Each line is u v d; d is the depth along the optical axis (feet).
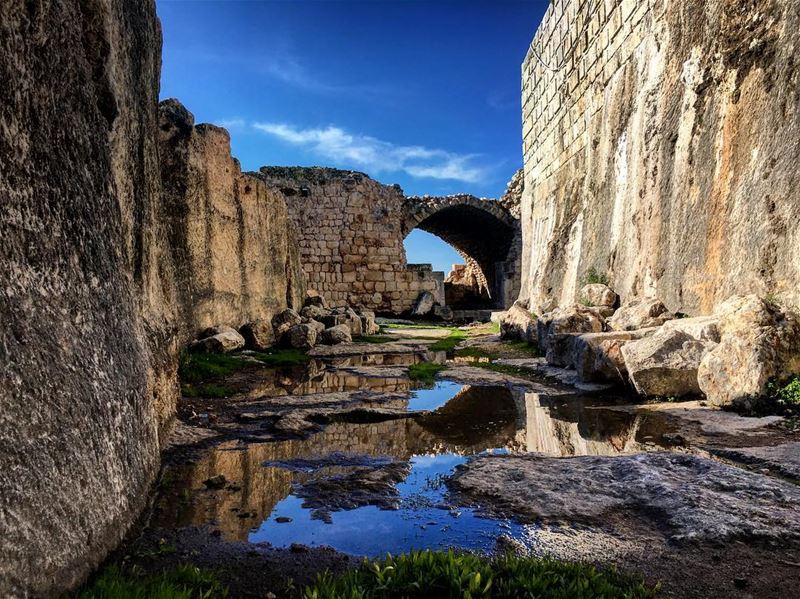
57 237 8.61
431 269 91.56
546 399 22.76
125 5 13.93
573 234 51.39
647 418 18.60
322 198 87.97
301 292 60.39
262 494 12.05
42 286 7.96
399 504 11.41
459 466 13.87
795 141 22.77
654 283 34.32
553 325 30.83
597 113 46.91
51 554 6.90
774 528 9.66
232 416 19.67
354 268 88.53
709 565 8.57
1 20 7.34
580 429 17.65
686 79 32.19
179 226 29.55
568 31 54.29
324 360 36.50
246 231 40.14
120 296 11.64
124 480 9.91
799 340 18.70
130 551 9.14
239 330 37.96
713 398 19.34
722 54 28.63
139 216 15.20
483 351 40.50
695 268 29.55
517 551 9.15
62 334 8.32
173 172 29.35
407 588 7.50
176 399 19.72
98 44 11.23
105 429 9.29
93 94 11.03
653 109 36.14
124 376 10.83
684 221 31.22
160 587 7.45
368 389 25.55
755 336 18.54
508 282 94.84
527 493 11.68
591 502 11.14
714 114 29.12
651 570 8.43
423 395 24.06
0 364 6.57
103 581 7.54
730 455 14.08
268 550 9.36
